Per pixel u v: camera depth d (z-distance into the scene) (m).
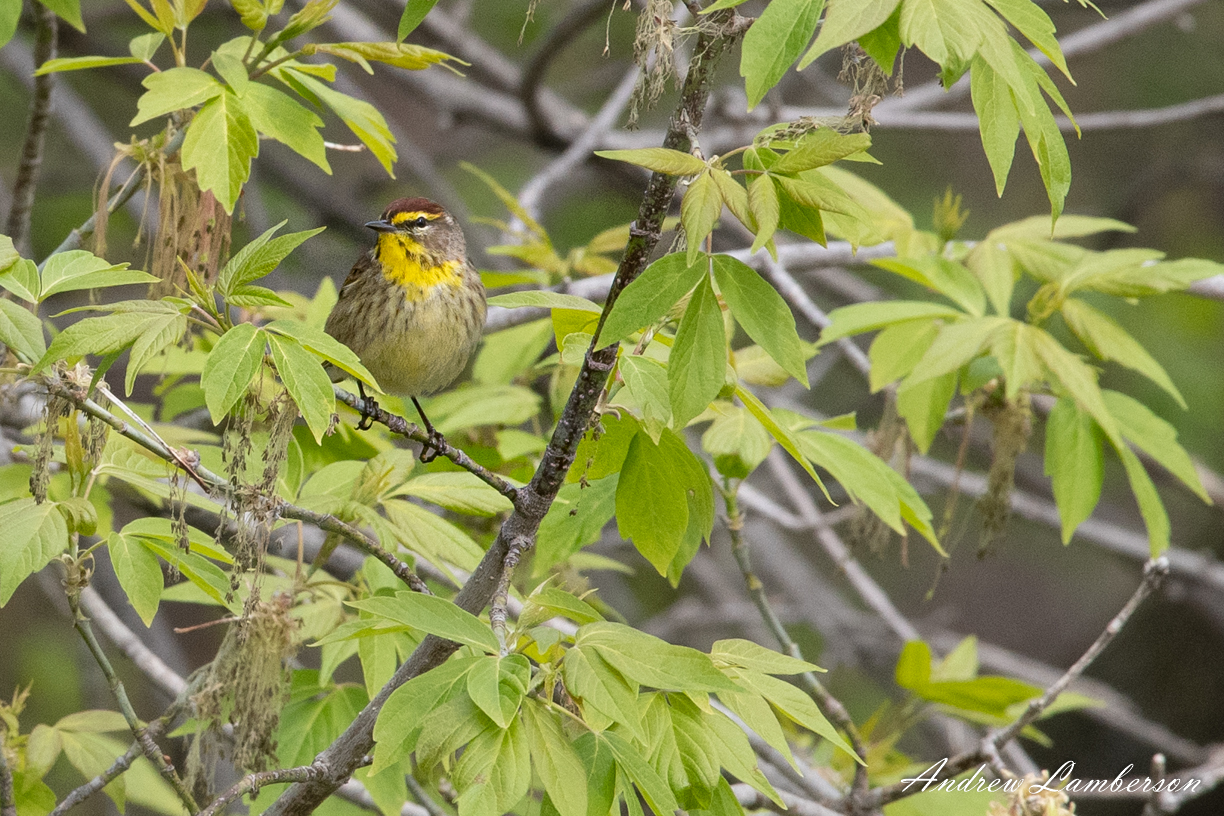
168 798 9.67
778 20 4.74
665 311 5.02
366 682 7.39
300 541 7.28
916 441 9.68
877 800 8.75
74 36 17.66
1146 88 22.16
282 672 6.33
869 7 4.57
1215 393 17.89
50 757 7.64
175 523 6.02
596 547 15.27
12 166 19.66
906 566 9.38
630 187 19.28
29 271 5.90
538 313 11.26
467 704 4.94
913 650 9.42
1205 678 20.06
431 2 5.29
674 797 5.15
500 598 5.71
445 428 9.70
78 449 6.28
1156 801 8.60
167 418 10.08
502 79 19.02
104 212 7.83
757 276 5.14
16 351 5.81
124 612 13.54
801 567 19.59
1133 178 22.50
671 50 5.16
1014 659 17.34
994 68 4.59
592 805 5.00
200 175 7.00
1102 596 22.50
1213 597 18.08
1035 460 19.11
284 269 18.27
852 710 18.31
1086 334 9.61
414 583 6.30
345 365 5.29
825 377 20.94
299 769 5.86
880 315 9.59
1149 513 9.22
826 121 5.34
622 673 4.98
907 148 21.95
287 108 7.35
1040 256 10.38
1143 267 9.61
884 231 10.69
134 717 6.43
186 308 5.55
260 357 5.21
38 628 18.02
